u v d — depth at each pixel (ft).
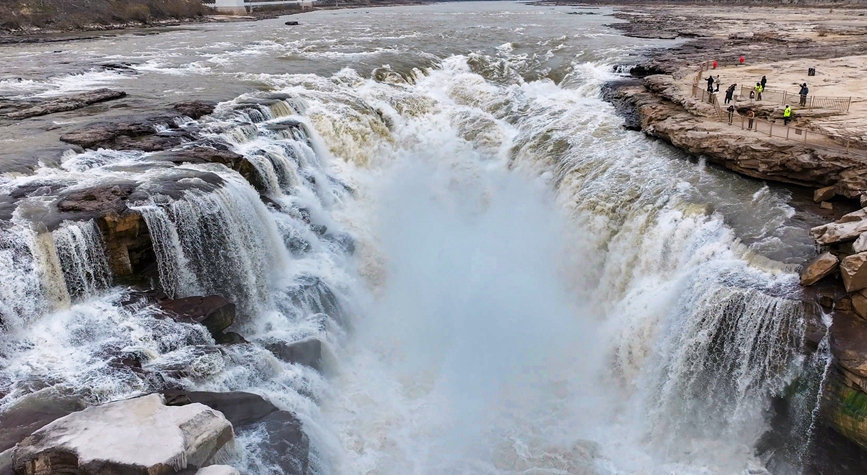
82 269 57.62
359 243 89.45
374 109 122.52
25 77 140.77
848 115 91.20
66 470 38.60
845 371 48.65
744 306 56.85
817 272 55.72
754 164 80.74
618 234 82.64
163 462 37.76
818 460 52.03
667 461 59.06
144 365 50.57
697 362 60.18
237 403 48.88
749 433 56.44
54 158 77.87
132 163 77.71
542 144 110.11
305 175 93.45
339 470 55.93
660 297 68.74
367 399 66.08
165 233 62.28
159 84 133.08
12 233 55.01
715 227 70.38
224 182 71.77
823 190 74.13
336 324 73.15
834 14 424.46
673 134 93.86
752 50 188.55
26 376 47.75
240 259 68.13
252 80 137.80
